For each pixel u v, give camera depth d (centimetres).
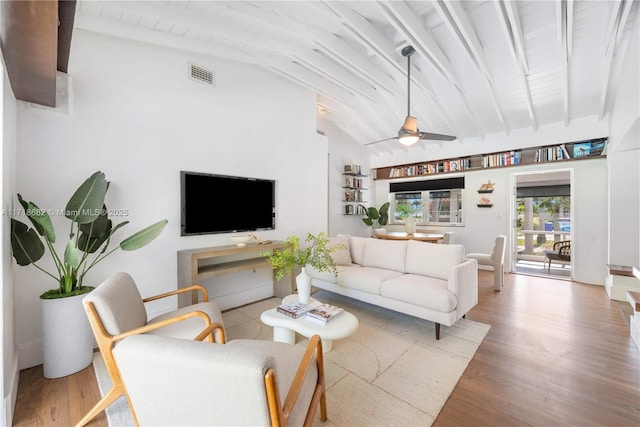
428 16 298
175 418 94
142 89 280
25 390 189
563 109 452
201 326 191
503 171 566
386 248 364
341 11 264
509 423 159
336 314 220
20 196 195
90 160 249
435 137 411
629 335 268
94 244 231
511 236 556
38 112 224
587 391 186
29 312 220
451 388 190
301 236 440
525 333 273
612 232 390
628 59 285
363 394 184
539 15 287
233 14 268
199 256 282
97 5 229
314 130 468
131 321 176
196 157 321
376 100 458
